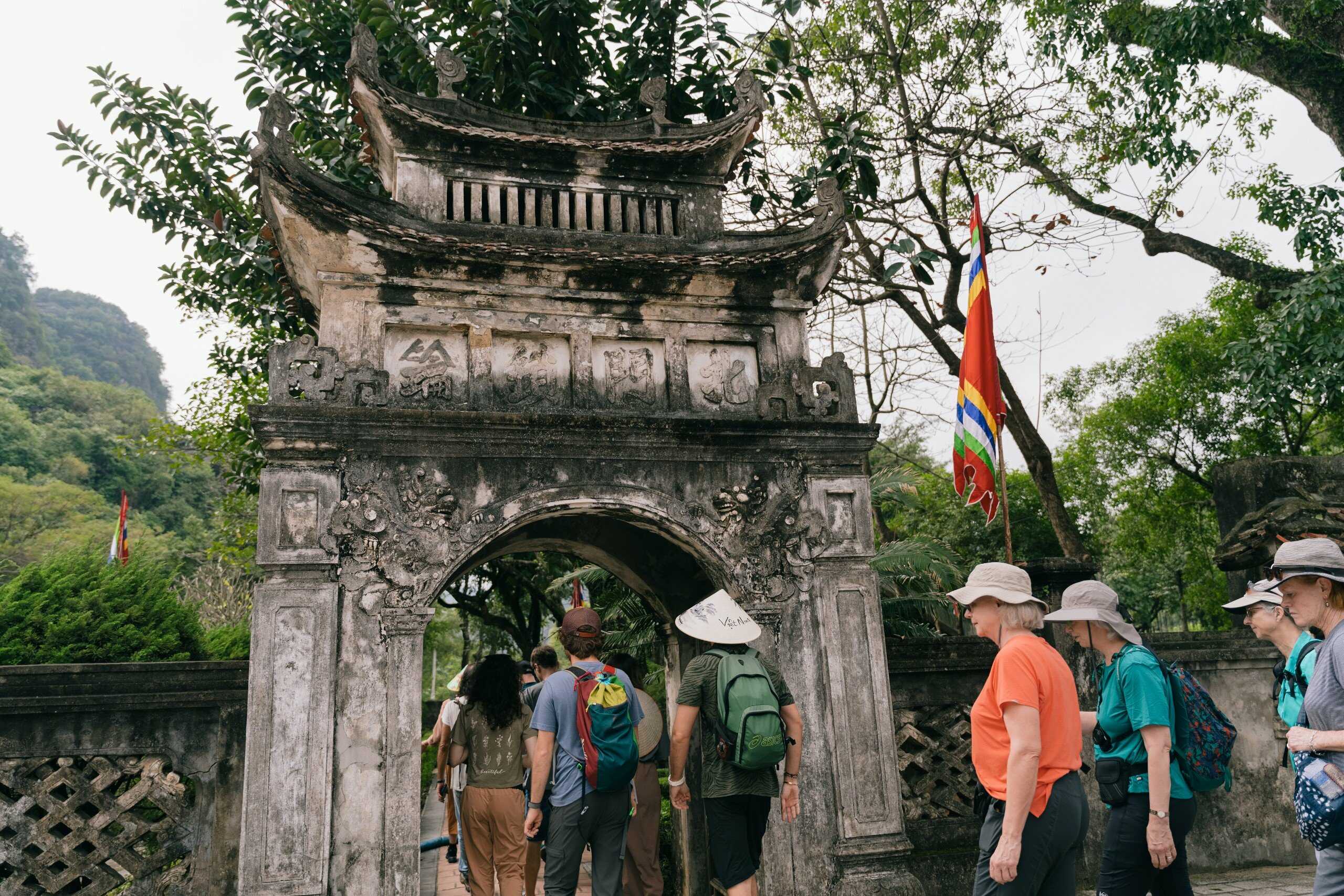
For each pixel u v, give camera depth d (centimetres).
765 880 571
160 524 5978
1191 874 712
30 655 802
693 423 604
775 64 870
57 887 526
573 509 587
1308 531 720
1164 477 2136
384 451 559
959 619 1108
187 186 952
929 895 645
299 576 530
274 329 1107
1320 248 1174
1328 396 1003
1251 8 1040
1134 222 1347
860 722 603
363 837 507
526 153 645
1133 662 383
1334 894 315
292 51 930
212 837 549
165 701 554
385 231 580
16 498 5191
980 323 746
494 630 2005
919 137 1189
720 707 464
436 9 922
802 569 620
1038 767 335
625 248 634
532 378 615
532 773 472
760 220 1026
